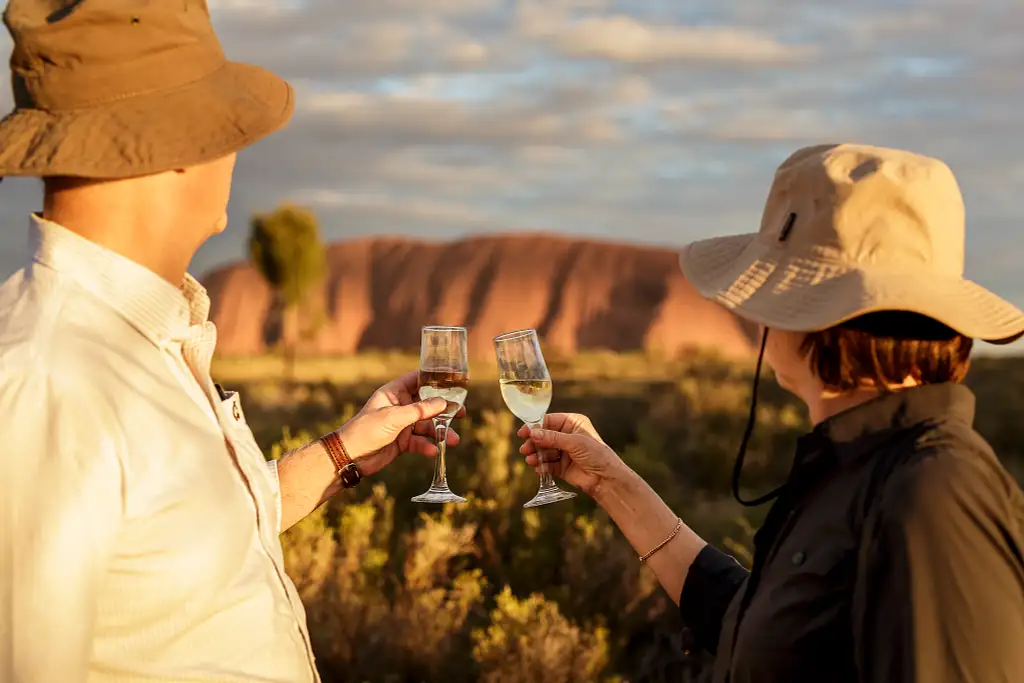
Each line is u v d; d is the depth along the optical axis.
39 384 1.69
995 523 1.58
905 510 1.59
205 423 1.89
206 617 1.79
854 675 1.75
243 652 1.82
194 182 1.93
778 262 1.95
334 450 2.77
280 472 2.73
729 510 7.29
